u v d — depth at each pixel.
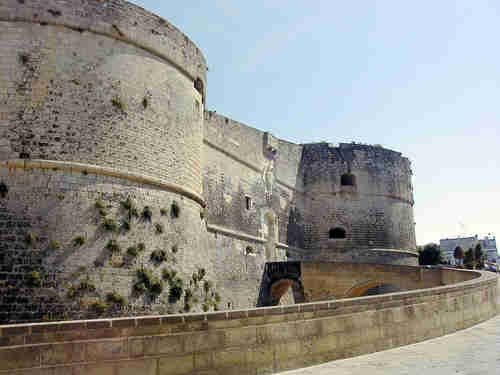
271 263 31.78
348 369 8.38
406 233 44.31
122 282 17.08
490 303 14.58
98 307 16.14
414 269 26.19
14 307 15.22
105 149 18.05
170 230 19.58
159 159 19.88
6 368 6.59
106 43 19.00
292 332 8.72
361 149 43.47
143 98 19.66
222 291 27.05
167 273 18.62
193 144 22.50
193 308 19.77
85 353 7.05
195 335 7.79
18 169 16.66
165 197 19.77
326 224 41.31
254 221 32.69
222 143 29.84
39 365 6.77
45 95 17.41
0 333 6.64
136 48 19.89
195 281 20.45
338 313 9.39
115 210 17.75
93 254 16.73
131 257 17.62
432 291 11.42
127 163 18.58
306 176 42.22
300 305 8.94
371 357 9.29
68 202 16.83
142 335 7.43
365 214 42.16
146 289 17.64
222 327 8.04
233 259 28.89
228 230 28.78
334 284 28.28
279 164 38.16
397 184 44.41
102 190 17.62
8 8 17.72
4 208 16.17
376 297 10.07
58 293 15.73
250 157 33.28
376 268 27.06
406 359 8.97
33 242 15.98
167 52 21.12
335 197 41.88
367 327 9.77
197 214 22.25
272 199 35.94
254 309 8.42
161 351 7.50
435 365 8.39
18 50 17.48
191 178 22.00
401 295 10.57
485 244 155.88
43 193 16.61
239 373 8.03
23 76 17.34
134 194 18.48
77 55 18.22
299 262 30.34
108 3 19.27
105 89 18.52
